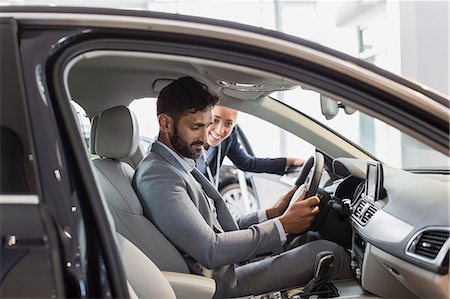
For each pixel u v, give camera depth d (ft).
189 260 6.07
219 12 17.99
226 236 5.96
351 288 6.42
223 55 3.65
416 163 7.96
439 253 4.83
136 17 3.64
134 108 7.48
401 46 16.19
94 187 3.44
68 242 3.26
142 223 5.90
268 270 6.50
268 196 14.06
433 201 5.47
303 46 3.74
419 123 3.68
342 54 3.81
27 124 3.32
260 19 18.94
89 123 7.02
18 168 3.31
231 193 15.81
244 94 7.20
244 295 6.44
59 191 3.29
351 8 18.99
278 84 6.35
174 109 6.04
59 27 3.51
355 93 3.70
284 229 6.20
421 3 16.05
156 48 3.59
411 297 6.01
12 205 3.27
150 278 5.06
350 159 7.71
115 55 3.64
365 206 6.53
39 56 3.43
